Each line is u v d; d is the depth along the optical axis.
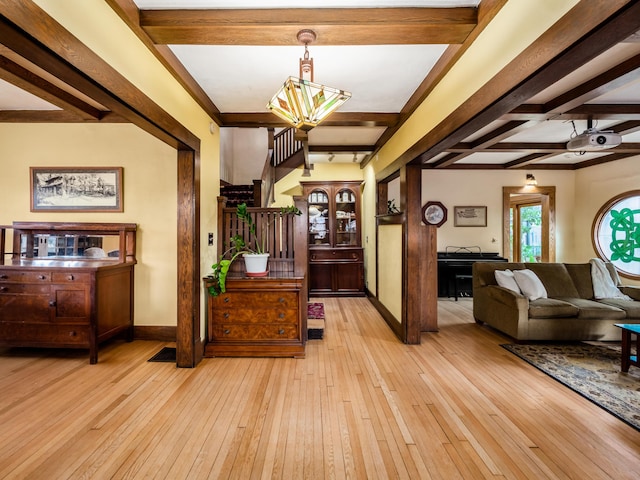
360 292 6.17
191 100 2.92
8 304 3.09
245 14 1.99
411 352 3.35
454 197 6.43
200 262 3.13
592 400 2.38
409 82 3.00
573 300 3.95
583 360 3.14
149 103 2.21
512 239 7.22
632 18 1.19
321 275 6.18
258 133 8.10
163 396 2.43
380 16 2.00
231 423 2.09
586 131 3.56
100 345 3.52
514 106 2.01
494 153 5.54
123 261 3.52
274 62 2.62
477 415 2.19
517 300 3.58
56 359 3.12
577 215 6.19
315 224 6.33
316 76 2.88
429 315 4.09
